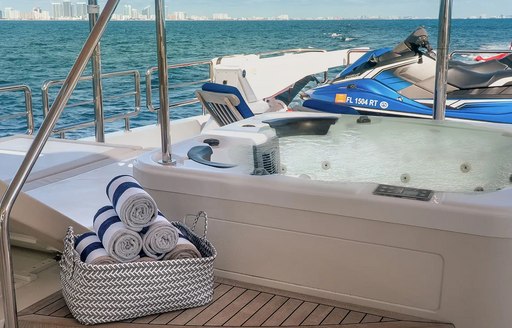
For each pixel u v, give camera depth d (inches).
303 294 75.2
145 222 68.5
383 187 73.7
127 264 65.5
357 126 121.1
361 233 71.6
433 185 105.9
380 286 72.2
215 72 194.1
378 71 170.1
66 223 77.5
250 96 194.5
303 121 123.5
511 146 103.3
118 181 74.2
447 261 68.0
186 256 70.9
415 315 70.9
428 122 114.6
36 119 624.7
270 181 76.3
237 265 80.6
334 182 75.5
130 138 177.6
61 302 71.3
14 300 57.7
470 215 65.6
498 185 98.3
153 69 184.5
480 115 164.2
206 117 208.4
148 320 67.1
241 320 67.5
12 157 125.7
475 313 68.1
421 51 169.0
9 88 149.9
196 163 86.7
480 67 177.5
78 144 144.9
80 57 60.4
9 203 56.0
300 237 75.4
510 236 64.9
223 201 79.4
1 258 56.2
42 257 85.4
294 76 215.6
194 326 65.8
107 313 65.7
